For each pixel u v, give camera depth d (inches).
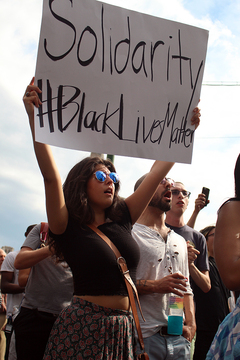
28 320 115.3
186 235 154.3
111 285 79.7
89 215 86.7
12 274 174.9
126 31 92.0
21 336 114.4
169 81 94.9
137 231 122.7
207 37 99.8
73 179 92.7
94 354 73.4
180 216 157.6
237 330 64.3
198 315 151.4
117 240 86.4
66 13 86.7
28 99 80.4
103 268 79.9
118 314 78.6
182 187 159.5
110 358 74.0
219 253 65.6
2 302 199.6
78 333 75.7
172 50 96.2
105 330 75.2
